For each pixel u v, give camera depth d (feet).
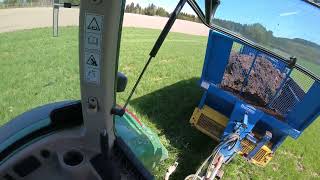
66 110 7.18
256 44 11.87
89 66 5.67
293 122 16.35
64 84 11.69
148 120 18.71
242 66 17.29
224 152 13.65
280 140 17.12
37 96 11.20
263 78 17.03
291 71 15.98
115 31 5.33
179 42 40.19
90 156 6.75
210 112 17.84
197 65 30.76
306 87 15.34
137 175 6.78
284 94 16.43
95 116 6.32
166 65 28.48
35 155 6.77
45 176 6.61
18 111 10.42
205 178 12.10
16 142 6.93
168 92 22.65
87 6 5.09
